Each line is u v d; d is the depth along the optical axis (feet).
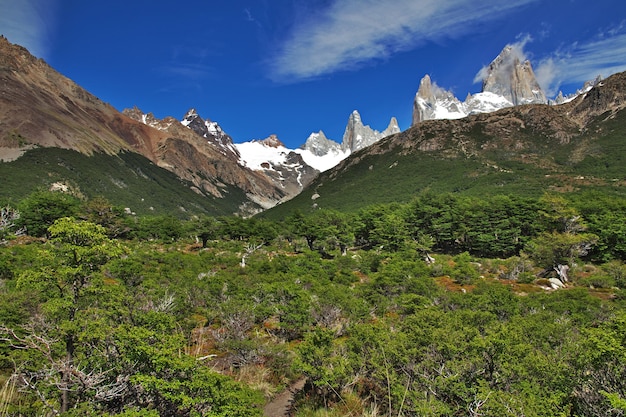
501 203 219.61
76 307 21.47
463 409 30.09
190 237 258.78
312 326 62.90
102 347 22.77
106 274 79.82
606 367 26.71
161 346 23.56
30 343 22.18
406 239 207.41
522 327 46.32
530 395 27.68
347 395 37.93
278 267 127.85
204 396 22.95
